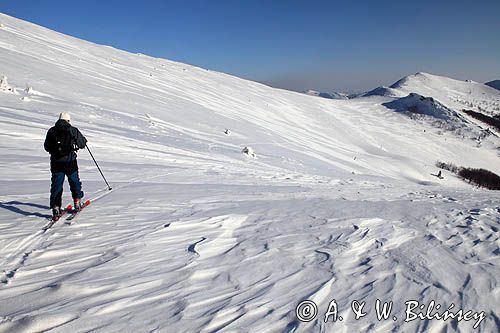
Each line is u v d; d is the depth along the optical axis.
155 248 4.12
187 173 11.05
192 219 5.25
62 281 3.21
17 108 18.73
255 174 12.96
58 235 4.43
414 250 4.31
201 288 3.20
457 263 3.92
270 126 62.66
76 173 5.26
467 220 5.91
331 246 4.35
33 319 2.51
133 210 5.73
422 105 157.25
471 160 106.62
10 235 4.32
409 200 8.42
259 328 2.62
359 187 11.84
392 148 97.38
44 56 47.38
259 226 5.21
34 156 10.48
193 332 2.53
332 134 88.94
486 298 3.15
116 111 27.91
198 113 46.56
